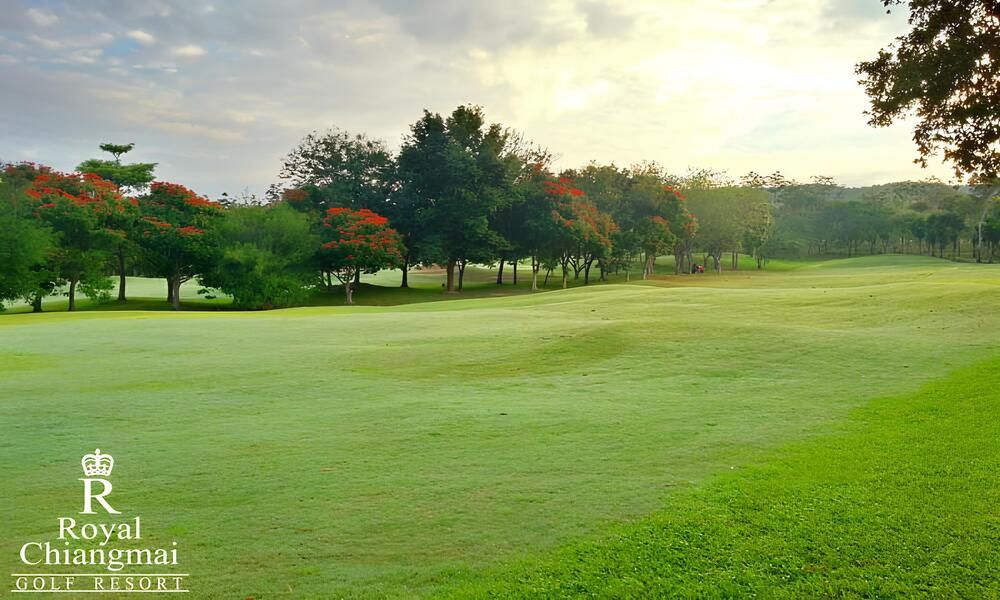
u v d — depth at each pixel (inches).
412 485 315.0
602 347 714.8
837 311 988.6
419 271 4001.0
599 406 482.6
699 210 3597.4
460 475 329.1
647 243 3011.8
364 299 2544.3
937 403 458.3
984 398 456.4
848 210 5177.2
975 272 2014.0
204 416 456.1
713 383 565.3
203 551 245.3
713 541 243.1
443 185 2672.2
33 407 481.1
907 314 928.9
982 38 413.4
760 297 1175.6
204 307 2236.7
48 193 1951.3
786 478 312.2
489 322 947.3
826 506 272.2
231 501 295.9
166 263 2144.4
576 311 1066.1
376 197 2851.9
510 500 293.6
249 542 252.8
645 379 585.0
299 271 2310.5
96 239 1946.4
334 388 554.3
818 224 5452.8
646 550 237.9
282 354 717.3
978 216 3929.6
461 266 2780.5
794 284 2111.2
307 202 2733.8
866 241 5231.3
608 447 376.5
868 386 539.5
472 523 268.2
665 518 266.8
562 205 2719.0
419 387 559.5
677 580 215.5
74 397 514.9
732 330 786.8
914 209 5078.7
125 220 2039.9
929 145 471.5
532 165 2864.2
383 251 2306.8
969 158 447.8
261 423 436.1
